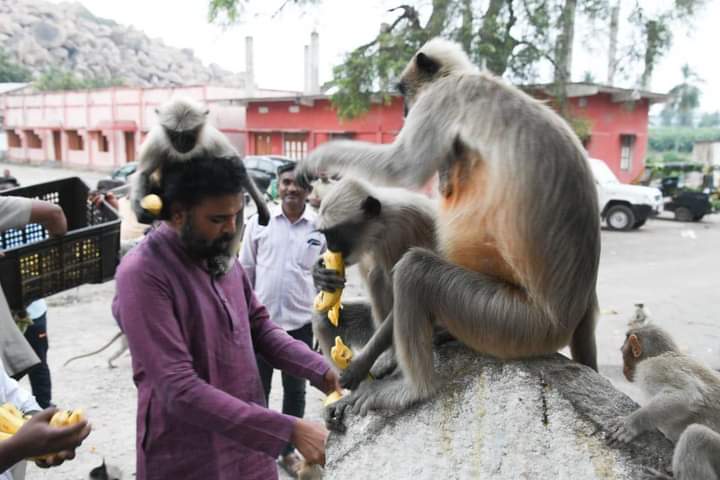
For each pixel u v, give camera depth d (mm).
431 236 3178
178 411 2363
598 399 2514
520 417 2482
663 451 2477
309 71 41656
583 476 2391
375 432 2693
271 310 5125
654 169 27766
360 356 2842
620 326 9273
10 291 3699
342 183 3150
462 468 2518
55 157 49281
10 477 2654
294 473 5160
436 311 2738
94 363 7539
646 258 15445
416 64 3543
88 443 5617
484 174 2867
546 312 2742
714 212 26109
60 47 118812
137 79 128875
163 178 2572
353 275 12609
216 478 2578
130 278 2428
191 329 2549
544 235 2750
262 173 22266
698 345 8273
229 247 2656
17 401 2797
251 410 2363
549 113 2961
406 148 3250
